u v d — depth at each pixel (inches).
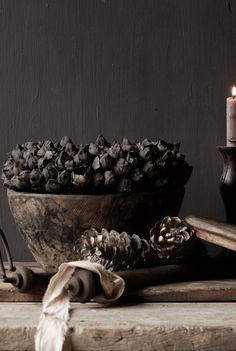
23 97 69.0
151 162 57.8
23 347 49.3
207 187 69.4
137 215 57.7
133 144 61.4
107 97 69.1
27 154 59.0
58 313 50.4
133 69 68.9
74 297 51.7
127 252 55.4
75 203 56.5
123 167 56.4
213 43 68.9
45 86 69.0
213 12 68.8
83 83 69.0
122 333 48.7
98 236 55.5
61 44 68.9
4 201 69.4
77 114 69.1
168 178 58.7
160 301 54.2
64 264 51.8
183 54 68.9
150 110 69.2
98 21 68.8
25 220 58.3
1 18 68.7
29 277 53.1
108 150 57.8
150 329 48.6
